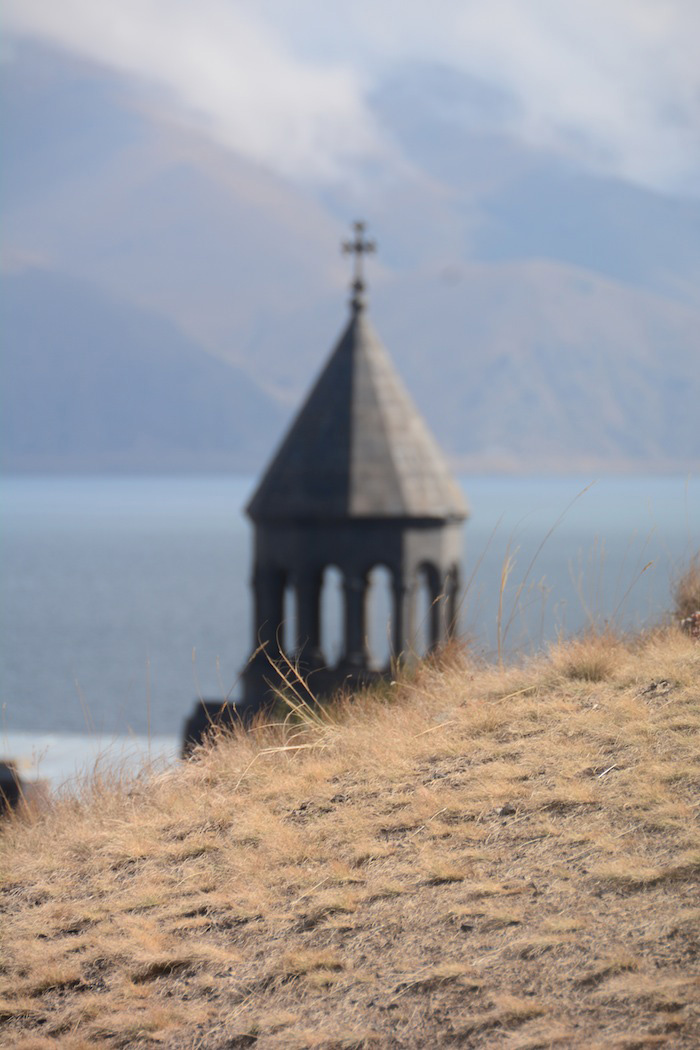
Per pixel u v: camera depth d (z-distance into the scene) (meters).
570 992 16.80
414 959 18.45
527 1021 16.39
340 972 18.64
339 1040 16.92
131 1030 18.41
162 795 28.28
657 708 25.75
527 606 33.31
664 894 18.53
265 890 21.70
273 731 32.38
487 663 33.62
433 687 32.28
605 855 20.02
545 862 20.27
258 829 24.16
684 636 31.55
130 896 22.73
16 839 28.36
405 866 21.25
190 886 22.61
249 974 19.23
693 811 20.73
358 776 26.00
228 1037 17.72
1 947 21.80
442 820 22.67
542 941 17.91
